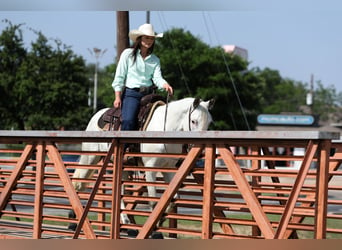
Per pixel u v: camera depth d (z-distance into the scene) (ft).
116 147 26.35
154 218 25.32
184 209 62.80
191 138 24.23
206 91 190.60
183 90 191.93
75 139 27.68
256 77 215.51
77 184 39.40
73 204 27.40
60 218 28.86
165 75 190.70
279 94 428.56
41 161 28.71
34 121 181.68
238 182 22.80
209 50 197.26
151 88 37.32
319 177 20.90
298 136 20.94
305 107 419.95
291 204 21.15
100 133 26.25
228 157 23.16
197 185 24.90
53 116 185.37
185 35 197.26
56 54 189.37
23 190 29.99
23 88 181.47
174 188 24.75
